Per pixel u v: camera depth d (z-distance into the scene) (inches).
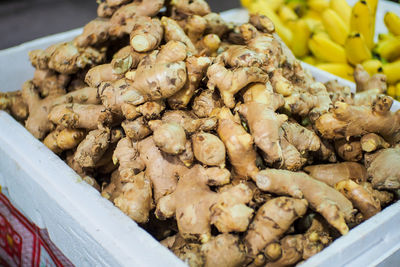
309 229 19.5
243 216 17.9
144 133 21.3
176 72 20.0
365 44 36.9
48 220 22.7
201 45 25.7
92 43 26.6
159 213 19.8
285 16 43.8
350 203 19.4
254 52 20.9
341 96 24.6
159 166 20.7
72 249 21.1
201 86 22.7
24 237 26.7
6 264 30.5
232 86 20.1
